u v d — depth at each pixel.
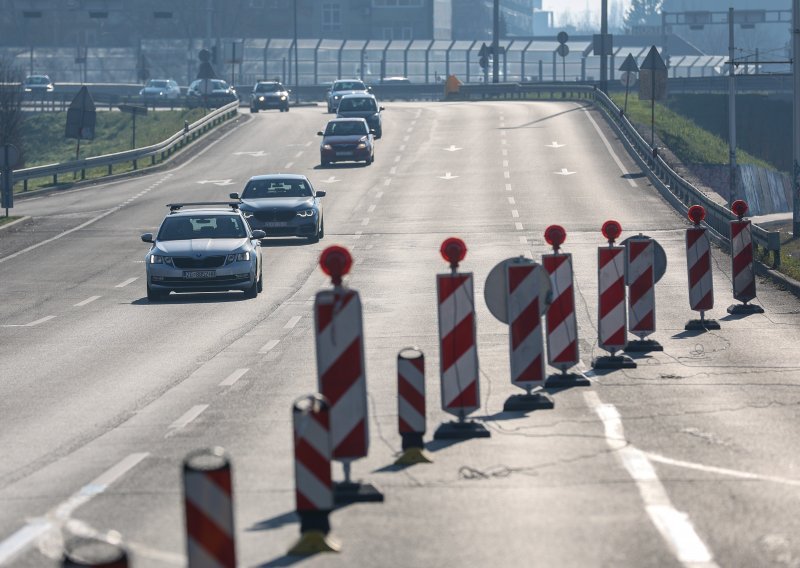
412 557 28.11
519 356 45.25
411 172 177.50
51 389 53.38
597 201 145.88
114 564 18.95
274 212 118.19
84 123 179.75
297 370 56.34
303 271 101.62
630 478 34.81
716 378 51.19
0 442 42.56
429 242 117.50
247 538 29.91
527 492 33.56
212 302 85.88
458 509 32.03
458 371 40.81
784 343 60.72
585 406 45.59
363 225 132.25
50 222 140.12
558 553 28.17
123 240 125.25
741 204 72.25
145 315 79.62
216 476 23.00
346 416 33.16
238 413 46.28
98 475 36.97
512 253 107.94
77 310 82.94
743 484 34.00
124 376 56.34
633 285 58.62
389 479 35.28
